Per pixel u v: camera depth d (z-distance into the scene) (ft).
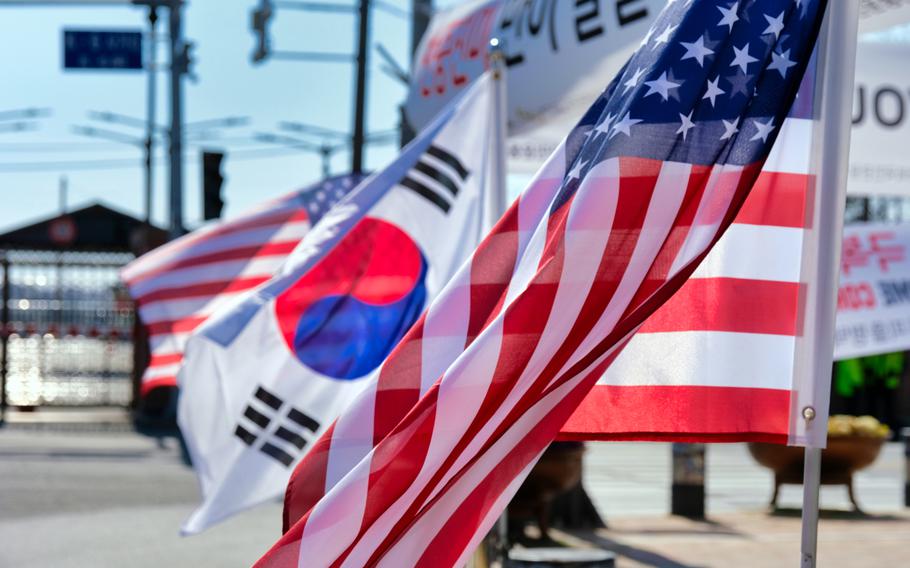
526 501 39.50
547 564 26.09
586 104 26.61
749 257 16.39
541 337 13.33
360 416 14.69
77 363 98.53
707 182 13.98
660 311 16.61
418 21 60.90
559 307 13.41
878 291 33.01
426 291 24.36
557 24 26.22
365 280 24.38
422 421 13.14
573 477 39.42
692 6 14.34
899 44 31.19
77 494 50.93
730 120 14.07
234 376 23.82
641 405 16.61
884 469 74.43
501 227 14.78
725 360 16.44
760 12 14.38
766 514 48.93
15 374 96.84
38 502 48.34
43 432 80.74
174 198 92.89
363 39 84.07
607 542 40.27
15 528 41.81
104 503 48.47
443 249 24.47
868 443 49.78
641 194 13.73
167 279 36.86
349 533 13.06
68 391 98.48
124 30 85.46
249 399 23.80
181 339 36.68
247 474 23.68
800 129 16.25
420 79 32.58
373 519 13.11
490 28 28.96
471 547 13.73
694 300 16.53
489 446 13.69
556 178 14.90
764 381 16.30
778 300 16.31
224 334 23.72
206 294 36.73
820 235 15.92
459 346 14.55
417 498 13.24
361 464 13.10
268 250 36.68
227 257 36.83
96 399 98.99
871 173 32.94
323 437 14.80
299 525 13.03
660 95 14.03
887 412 114.73
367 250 24.44
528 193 14.87
